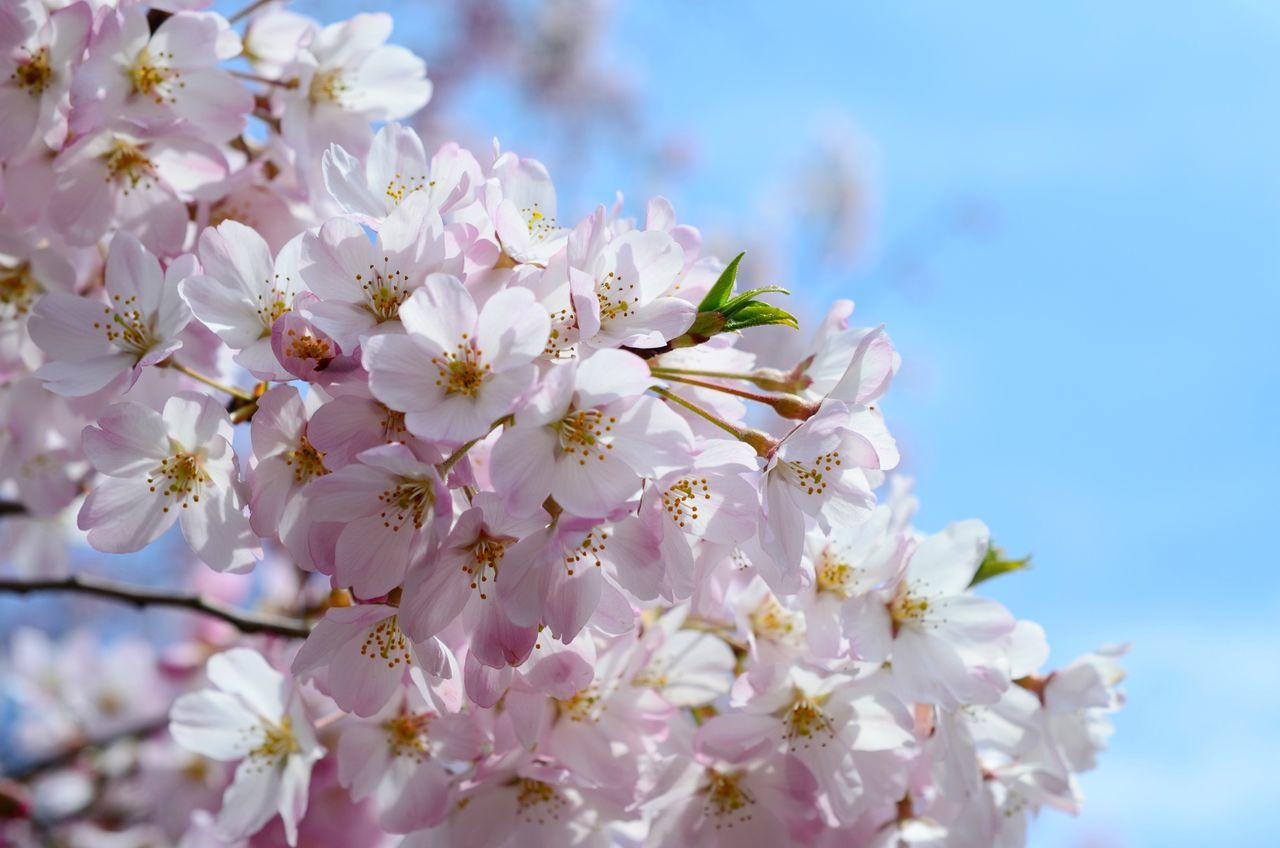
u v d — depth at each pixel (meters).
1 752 0.90
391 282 0.46
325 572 0.46
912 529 0.50
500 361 0.45
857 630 0.48
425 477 0.45
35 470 0.55
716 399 0.48
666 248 0.47
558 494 0.45
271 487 0.47
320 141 0.54
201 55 0.51
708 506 0.46
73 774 0.75
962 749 0.49
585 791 0.49
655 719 0.49
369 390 0.45
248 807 0.52
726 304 0.47
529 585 0.45
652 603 0.49
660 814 0.49
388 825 0.48
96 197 0.51
